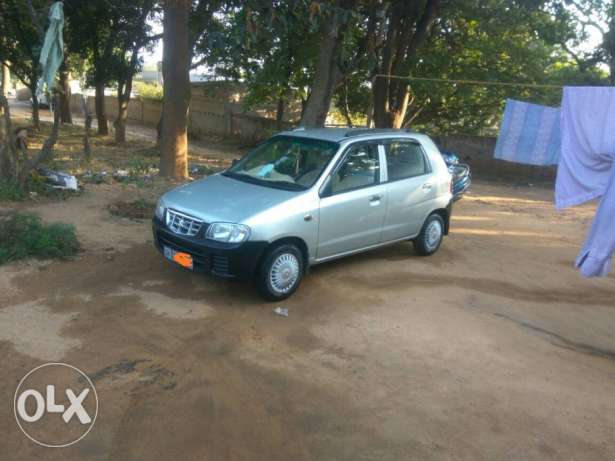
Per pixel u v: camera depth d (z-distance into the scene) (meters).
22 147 10.69
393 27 16.53
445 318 5.77
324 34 12.38
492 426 3.91
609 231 4.86
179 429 3.67
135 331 4.94
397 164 7.12
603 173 5.13
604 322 6.19
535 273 7.71
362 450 3.57
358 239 6.61
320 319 5.51
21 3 15.17
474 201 13.04
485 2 16.47
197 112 27.45
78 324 4.98
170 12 11.23
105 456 3.37
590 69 17.48
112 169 12.77
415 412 4.02
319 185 6.09
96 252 6.86
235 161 7.18
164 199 6.12
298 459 3.46
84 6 16.23
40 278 5.91
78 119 32.03
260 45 14.84
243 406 3.97
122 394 3.99
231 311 5.52
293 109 26.33
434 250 7.99
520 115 6.70
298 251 5.90
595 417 4.13
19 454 3.33
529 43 19.02
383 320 5.59
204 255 5.47
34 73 19.22
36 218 6.88
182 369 4.40
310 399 4.11
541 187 16.12
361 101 19.83
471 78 18.20
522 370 4.79
